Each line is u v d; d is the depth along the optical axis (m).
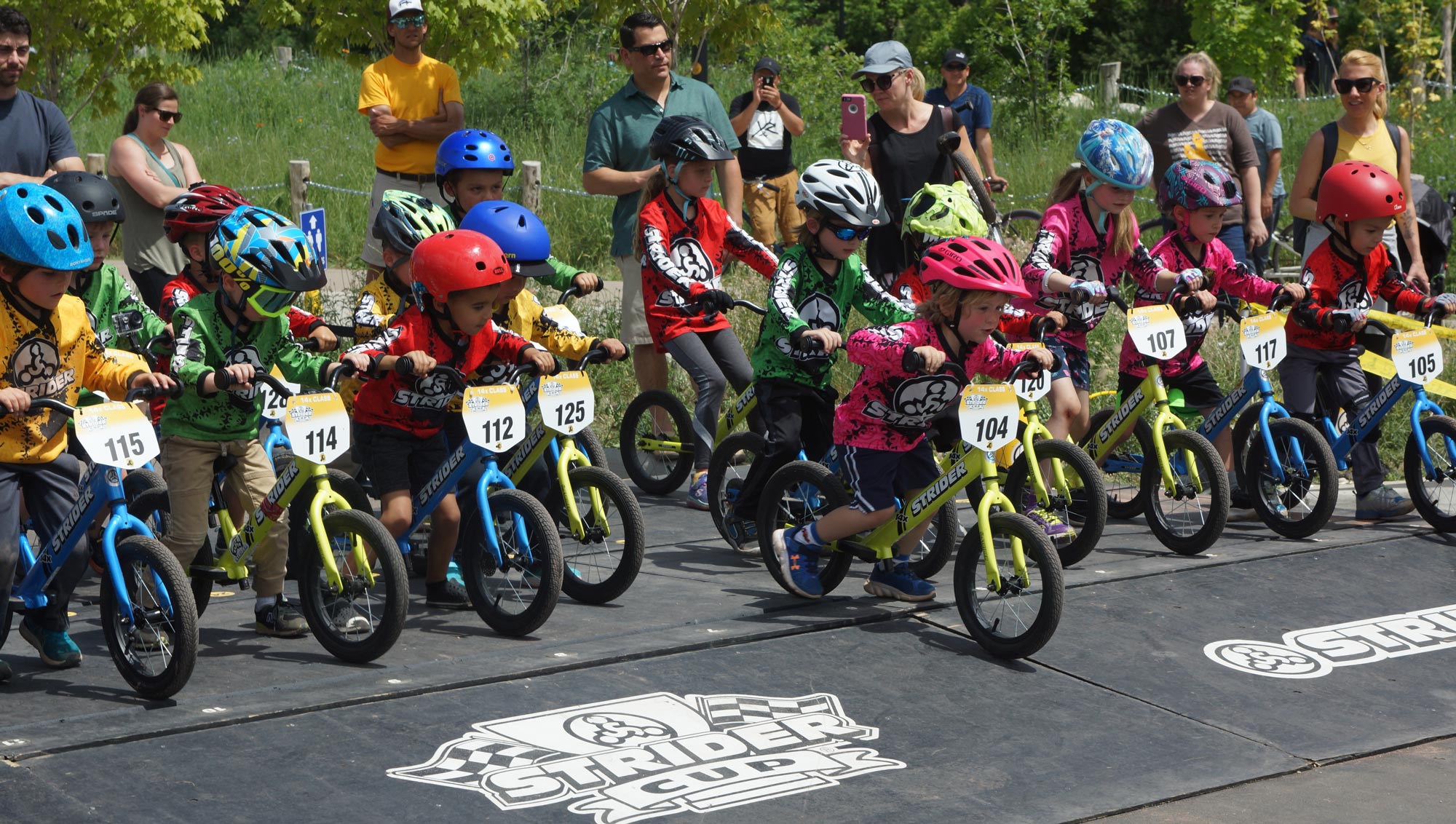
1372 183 11.73
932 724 8.13
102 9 22.36
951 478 9.34
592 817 6.93
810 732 7.97
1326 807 7.41
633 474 13.48
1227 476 11.11
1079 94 37.66
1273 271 23.05
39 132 12.52
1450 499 12.55
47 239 7.88
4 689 8.29
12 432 8.23
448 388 9.36
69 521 8.32
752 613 9.69
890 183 14.45
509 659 8.65
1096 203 11.41
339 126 33.84
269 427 10.24
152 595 8.22
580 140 31.83
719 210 11.97
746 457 11.45
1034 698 8.55
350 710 7.95
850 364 17.39
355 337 10.03
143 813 6.72
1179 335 11.17
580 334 10.47
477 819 6.86
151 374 8.16
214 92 35.75
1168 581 10.62
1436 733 8.41
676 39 22.55
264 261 8.39
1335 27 39.09
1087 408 11.82
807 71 34.59
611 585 9.88
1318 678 9.12
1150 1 47.94
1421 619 10.20
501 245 9.79
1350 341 12.37
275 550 9.22
